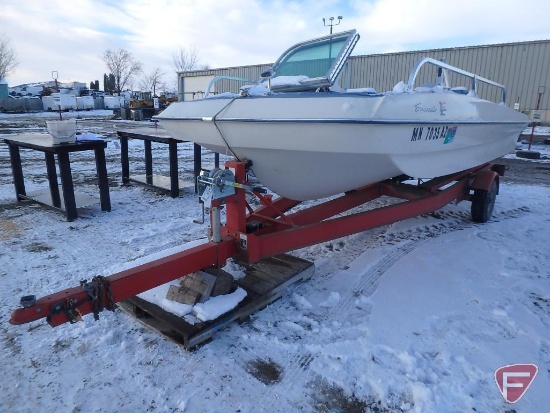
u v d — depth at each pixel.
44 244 3.52
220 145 2.61
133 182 6.04
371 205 4.96
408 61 16.62
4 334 2.22
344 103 2.20
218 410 1.71
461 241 3.64
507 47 15.13
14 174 4.77
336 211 3.38
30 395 1.79
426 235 3.81
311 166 2.52
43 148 4.00
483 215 4.16
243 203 2.46
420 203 3.37
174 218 4.35
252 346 2.14
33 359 2.02
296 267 2.79
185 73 24.31
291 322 2.35
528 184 6.37
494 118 3.89
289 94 2.37
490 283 2.82
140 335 2.23
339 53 2.64
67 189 4.11
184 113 2.71
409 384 1.85
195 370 1.95
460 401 1.75
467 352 2.07
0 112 27.45
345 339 2.19
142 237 3.72
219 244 2.38
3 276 2.88
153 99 23.62
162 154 9.68
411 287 2.75
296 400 1.77
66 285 2.75
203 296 2.23
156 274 2.09
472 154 3.75
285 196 2.97
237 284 2.54
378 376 1.90
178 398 1.78
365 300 2.58
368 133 2.25
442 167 3.23
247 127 2.33
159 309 2.21
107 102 35.47
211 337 2.17
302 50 3.08
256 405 1.74
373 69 17.52
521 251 3.41
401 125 2.40
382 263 3.16
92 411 1.70
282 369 1.96
